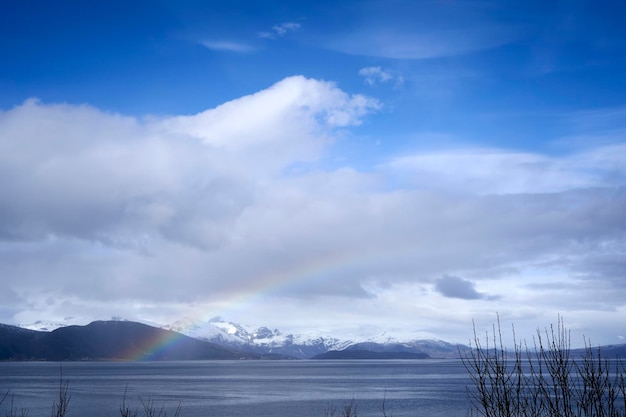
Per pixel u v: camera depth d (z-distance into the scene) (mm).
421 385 193125
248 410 109625
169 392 161625
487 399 11266
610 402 10805
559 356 11312
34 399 134750
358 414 101938
